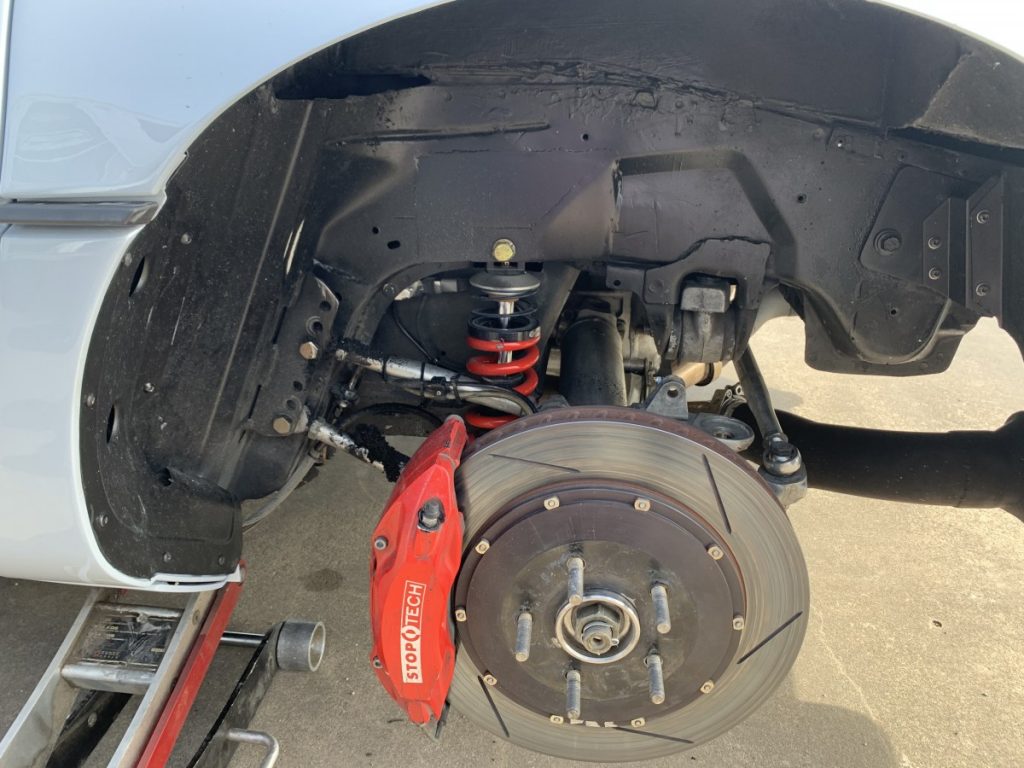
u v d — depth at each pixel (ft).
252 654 5.67
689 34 4.03
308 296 4.53
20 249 3.13
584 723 4.34
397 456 5.17
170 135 3.09
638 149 4.25
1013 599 6.67
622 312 5.91
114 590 4.80
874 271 4.37
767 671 4.25
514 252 4.47
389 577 3.59
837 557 7.15
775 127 4.17
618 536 3.81
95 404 3.23
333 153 4.36
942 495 5.56
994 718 5.50
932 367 5.35
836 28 3.95
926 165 4.16
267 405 4.64
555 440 3.85
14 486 3.24
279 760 5.09
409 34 4.08
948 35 3.49
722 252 4.44
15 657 5.90
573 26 4.04
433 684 3.77
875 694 5.69
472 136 4.29
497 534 3.91
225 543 4.44
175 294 3.74
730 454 3.79
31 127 3.19
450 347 5.37
